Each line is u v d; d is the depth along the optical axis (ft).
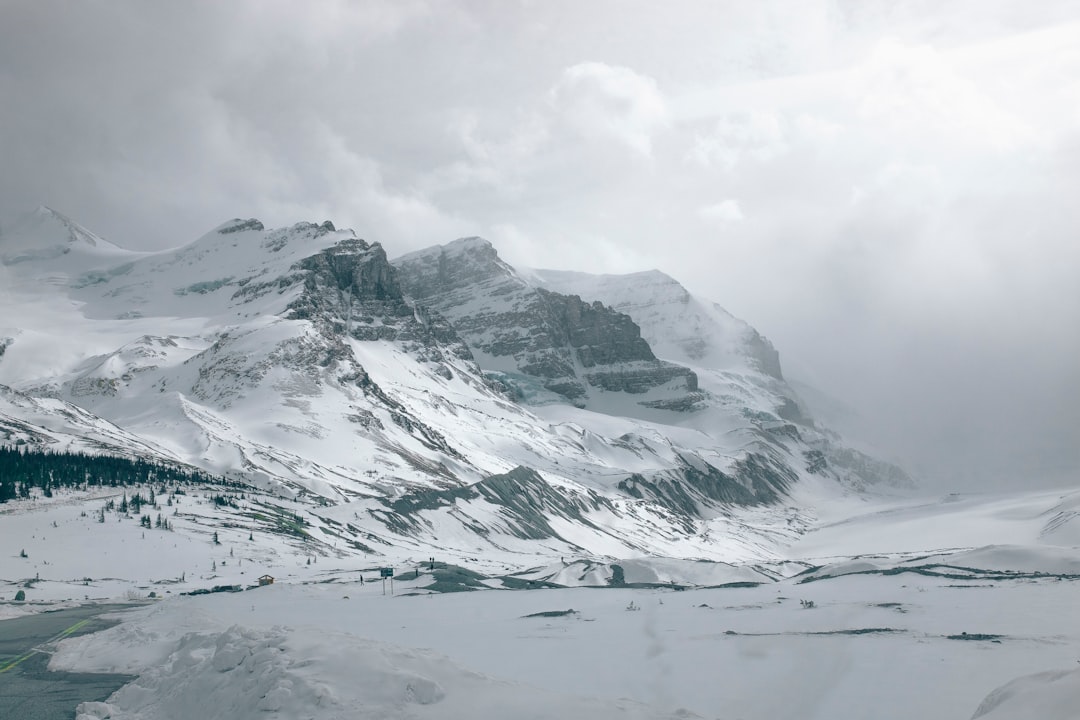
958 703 143.02
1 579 405.59
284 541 583.99
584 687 157.28
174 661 152.56
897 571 395.34
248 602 347.97
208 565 481.05
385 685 112.68
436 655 131.95
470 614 296.71
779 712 138.41
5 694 160.56
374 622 272.51
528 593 386.32
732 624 254.47
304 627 151.33
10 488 611.47
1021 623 235.20
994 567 397.80
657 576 463.42
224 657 133.39
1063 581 339.98
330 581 442.91
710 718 111.96
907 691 152.76
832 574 426.92
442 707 107.86
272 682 115.44
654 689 154.92
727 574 472.85
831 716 135.03
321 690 110.73
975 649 195.21
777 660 185.06
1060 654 186.29
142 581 431.02
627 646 209.87
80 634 246.68
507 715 105.09
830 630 232.53
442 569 472.03
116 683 169.07
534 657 193.36
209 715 117.80
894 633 224.12
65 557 465.47
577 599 355.56
